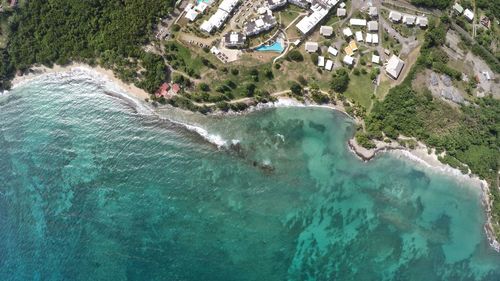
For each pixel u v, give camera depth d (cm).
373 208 11450
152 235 11344
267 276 10956
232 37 11731
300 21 11900
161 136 12006
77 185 11919
